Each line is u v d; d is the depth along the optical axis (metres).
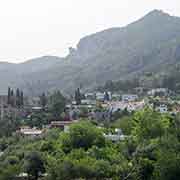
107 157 84.00
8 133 146.25
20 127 168.38
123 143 96.38
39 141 116.50
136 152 80.69
